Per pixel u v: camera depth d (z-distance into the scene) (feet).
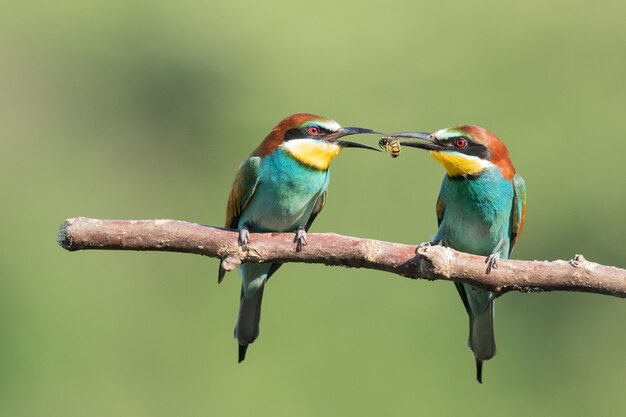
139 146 50.60
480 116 42.91
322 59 46.39
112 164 50.65
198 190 49.11
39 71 52.70
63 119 51.90
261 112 48.47
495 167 26.61
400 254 21.94
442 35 44.80
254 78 48.75
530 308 41.19
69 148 51.42
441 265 21.59
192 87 50.39
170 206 49.19
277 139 27.04
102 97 51.62
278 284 38.75
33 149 51.06
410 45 44.83
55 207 48.75
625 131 42.52
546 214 41.19
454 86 43.62
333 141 27.22
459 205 26.96
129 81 51.62
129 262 42.70
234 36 49.78
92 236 22.36
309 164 26.84
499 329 40.96
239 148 48.60
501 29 44.32
